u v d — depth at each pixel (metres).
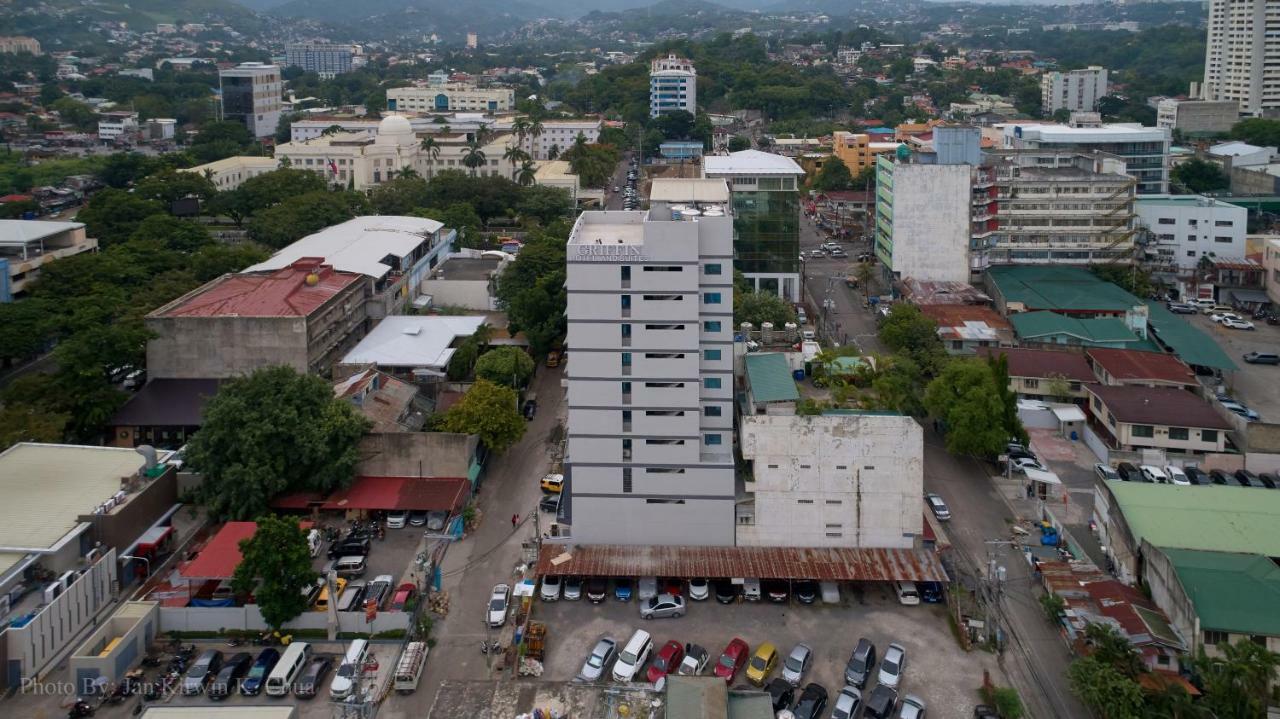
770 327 147.00
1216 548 95.06
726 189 183.12
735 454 116.50
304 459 112.75
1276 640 82.12
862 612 99.06
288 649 89.00
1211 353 161.75
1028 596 100.94
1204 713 76.50
